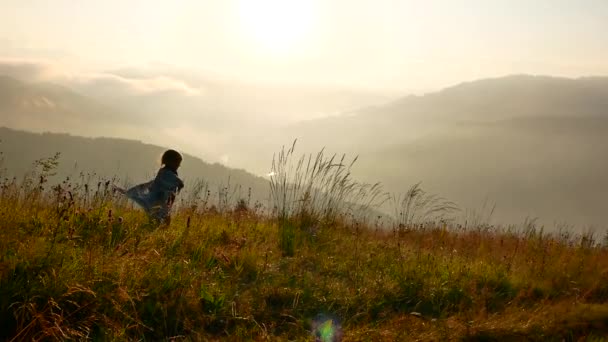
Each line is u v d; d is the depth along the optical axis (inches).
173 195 382.0
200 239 345.7
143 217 374.3
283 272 320.5
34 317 206.5
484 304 324.8
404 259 386.3
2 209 308.3
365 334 253.9
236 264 317.1
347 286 315.9
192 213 408.2
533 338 280.2
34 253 244.2
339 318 275.6
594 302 372.2
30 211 321.1
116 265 252.5
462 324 278.5
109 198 377.7
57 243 266.5
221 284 282.7
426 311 311.3
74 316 223.0
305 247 377.4
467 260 433.4
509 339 274.5
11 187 338.0
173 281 261.9
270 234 402.6
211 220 418.6
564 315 311.1
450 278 357.1
